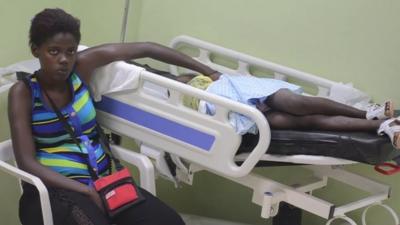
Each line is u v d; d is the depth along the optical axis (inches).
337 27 83.1
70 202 64.3
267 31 89.2
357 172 84.9
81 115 70.7
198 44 94.3
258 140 65.1
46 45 65.6
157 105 71.5
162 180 105.2
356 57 82.5
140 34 102.4
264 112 69.6
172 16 98.2
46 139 69.0
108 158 73.3
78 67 72.2
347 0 81.4
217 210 101.8
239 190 98.3
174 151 71.1
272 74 90.2
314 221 92.3
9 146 73.2
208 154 67.6
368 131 65.2
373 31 80.4
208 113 68.6
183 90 67.6
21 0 92.4
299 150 65.2
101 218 64.9
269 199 66.7
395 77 80.0
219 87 72.0
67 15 66.5
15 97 67.1
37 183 62.6
